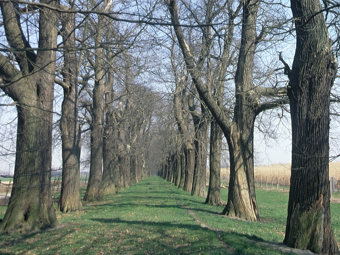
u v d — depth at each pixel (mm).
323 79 8117
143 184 53312
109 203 21078
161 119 26438
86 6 11141
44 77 10570
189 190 33281
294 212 8086
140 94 22047
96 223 11312
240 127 14047
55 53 11039
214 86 16641
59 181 17844
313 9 8305
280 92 12883
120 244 8094
